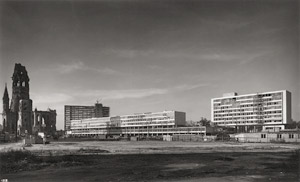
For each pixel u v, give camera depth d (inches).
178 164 1441.9
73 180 1015.6
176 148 2780.5
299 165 1387.8
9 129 7475.4
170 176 1083.9
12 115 7632.9
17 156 1558.8
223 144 3740.2
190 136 5743.1
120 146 3248.0
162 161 1568.7
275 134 4392.2
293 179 1032.2
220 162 1526.8
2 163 1369.3
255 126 6688.0
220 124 7268.7
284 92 6127.0
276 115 6210.6
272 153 2092.8
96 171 1202.0
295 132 4377.5
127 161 1556.3
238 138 4859.7
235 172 1173.7
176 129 7362.2
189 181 991.6
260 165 1400.1
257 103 6569.9
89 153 2079.2
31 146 3166.8
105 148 2802.7
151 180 1009.5
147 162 1518.2
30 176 1087.0
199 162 1529.3
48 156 1755.7
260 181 993.5
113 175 1110.4
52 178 1050.1
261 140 4436.5
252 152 2206.0
